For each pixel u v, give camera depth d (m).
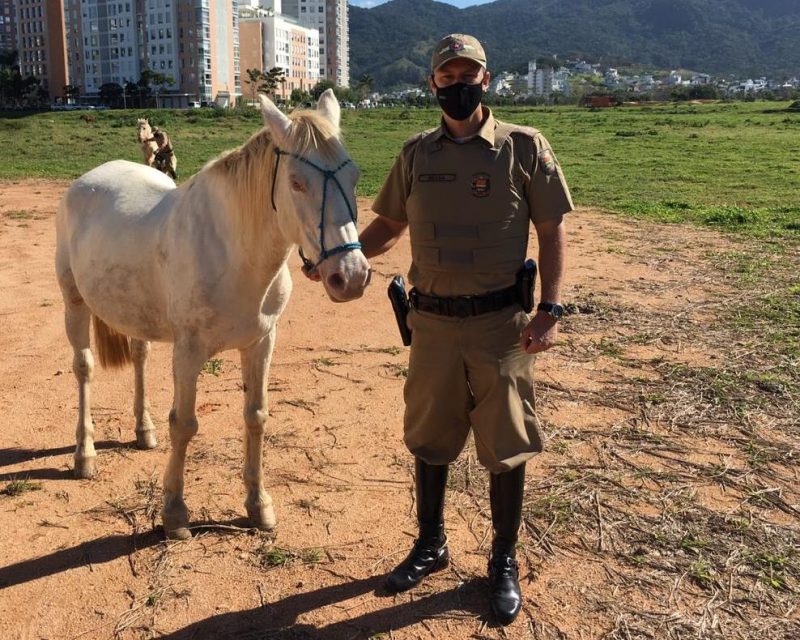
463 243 2.57
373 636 2.65
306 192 2.55
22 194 14.70
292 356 5.66
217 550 3.20
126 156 23.12
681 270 8.36
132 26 92.00
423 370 2.73
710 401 4.68
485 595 2.88
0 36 129.38
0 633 2.68
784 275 7.97
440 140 2.60
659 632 2.65
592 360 5.45
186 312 3.05
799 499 3.52
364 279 2.52
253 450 3.32
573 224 11.53
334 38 142.25
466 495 3.62
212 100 92.00
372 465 3.93
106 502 3.60
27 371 5.32
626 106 74.00
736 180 16.64
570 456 3.98
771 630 2.64
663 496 3.56
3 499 3.61
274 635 2.66
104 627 2.72
